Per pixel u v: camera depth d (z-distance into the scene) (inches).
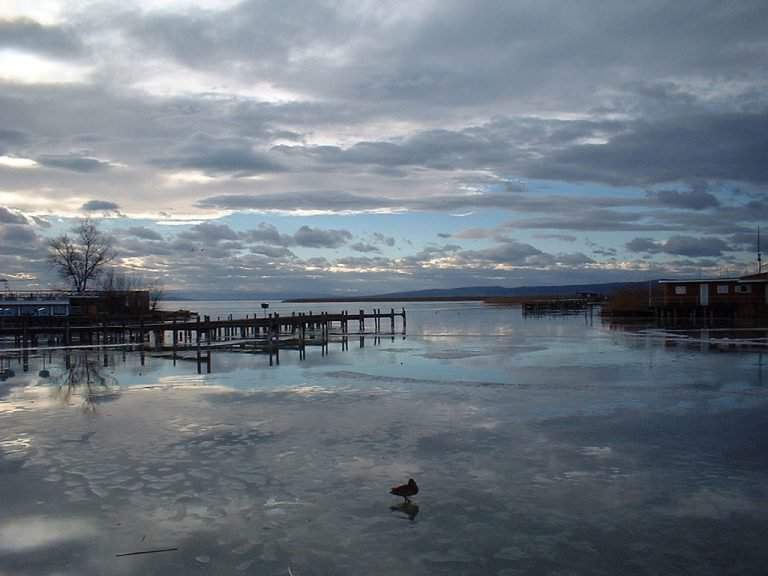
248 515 426.3
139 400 838.5
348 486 479.8
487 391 883.4
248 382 996.6
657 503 440.5
